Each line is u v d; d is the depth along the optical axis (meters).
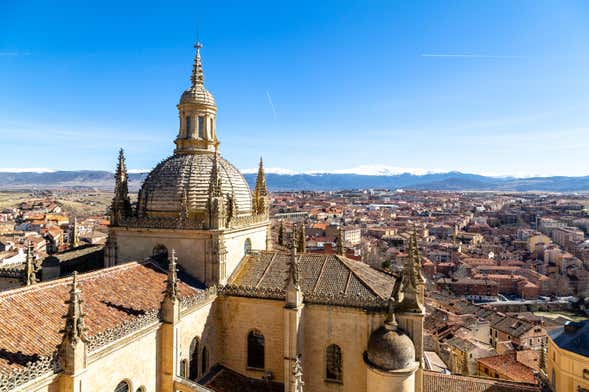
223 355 50.00
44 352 28.97
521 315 140.75
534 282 195.25
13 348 27.95
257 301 48.12
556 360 50.84
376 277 51.03
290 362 44.41
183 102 59.56
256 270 53.09
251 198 61.25
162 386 39.84
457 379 55.56
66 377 28.81
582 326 51.16
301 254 54.97
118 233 54.12
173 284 39.94
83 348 29.61
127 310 38.12
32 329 30.38
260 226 61.03
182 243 51.16
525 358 88.50
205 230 49.56
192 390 39.09
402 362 40.34
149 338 38.16
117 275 42.75
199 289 48.81
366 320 44.38
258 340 49.03
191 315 44.25
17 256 158.50
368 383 42.25
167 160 58.59
